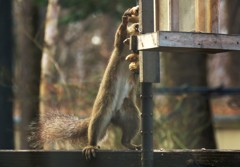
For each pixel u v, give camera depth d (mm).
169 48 7773
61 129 10930
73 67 27984
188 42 7766
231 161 8445
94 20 34312
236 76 35969
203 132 19250
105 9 24406
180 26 7984
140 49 7945
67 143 11320
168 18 7980
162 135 17125
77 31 32531
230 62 36094
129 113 10930
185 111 18656
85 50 31297
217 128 24984
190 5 8023
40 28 17750
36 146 10984
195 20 8023
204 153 8523
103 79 10844
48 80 18125
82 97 17016
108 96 10766
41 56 17875
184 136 18391
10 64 17188
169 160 8539
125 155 8750
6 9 17125
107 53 31516
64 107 17141
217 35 7895
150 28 8094
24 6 18625
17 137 22719
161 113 17578
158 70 8070
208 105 19500
